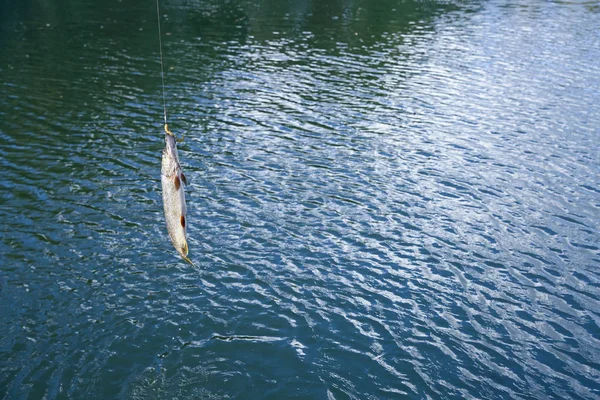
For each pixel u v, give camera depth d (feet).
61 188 68.49
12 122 87.92
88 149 79.20
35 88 103.86
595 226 63.52
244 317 48.80
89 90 103.60
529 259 57.57
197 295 51.26
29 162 74.64
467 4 197.77
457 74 118.42
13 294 50.44
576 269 56.24
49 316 48.19
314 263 56.13
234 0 195.42
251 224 62.28
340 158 78.64
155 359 44.32
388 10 183.62
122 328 47.19
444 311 50.24
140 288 51.93
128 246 57.98
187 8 179.32
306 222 63.00
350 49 136.56
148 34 145.48
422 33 153.79
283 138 84.84
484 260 57.31
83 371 43.04
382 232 61.52
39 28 149.79
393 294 52.16
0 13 168.96
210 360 44.27
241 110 95.81
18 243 57.57
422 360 44.86
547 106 100.37
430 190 70.49
